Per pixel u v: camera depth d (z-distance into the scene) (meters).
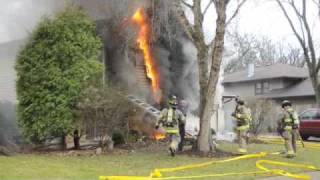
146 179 9.27
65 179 9.41
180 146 14.36
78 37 14.17
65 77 13.80
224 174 10.45
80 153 13.45
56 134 14.03
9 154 12.95
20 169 10.42
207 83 14.23
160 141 16.14
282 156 14.33
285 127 14.08
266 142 19.58
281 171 10.84
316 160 13.62
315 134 23.34
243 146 14.48
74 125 13.80
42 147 14.54
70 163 11.62
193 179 9.77
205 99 14.14
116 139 15.07
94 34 14.99
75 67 13.90
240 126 14.55
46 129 13.81
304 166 12.04
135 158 12.80
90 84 13.95
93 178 9.64
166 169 10.83
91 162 11.89
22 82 14.20
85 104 13.59
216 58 13.92
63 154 13.29
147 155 13.48
